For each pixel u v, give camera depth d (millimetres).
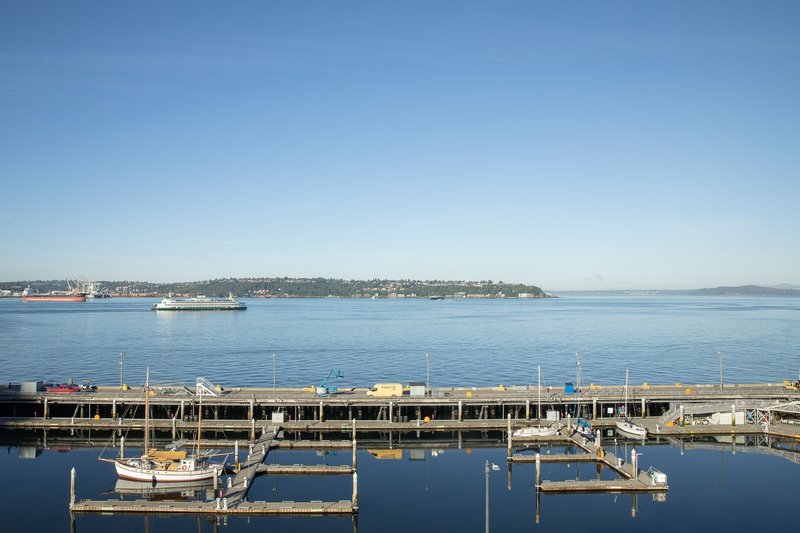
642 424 108125
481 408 118062
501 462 90938
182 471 79438
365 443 101188
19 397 115000
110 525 68562
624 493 77938
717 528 67938
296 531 67250
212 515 70750
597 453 91250
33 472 86500
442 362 192375
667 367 184250
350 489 79500
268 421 110812
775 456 93375
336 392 122938
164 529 67750
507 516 71000
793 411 106188
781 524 68875
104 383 155875
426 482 82188
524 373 173000
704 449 97188
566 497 76750
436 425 108562
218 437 104375
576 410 117375
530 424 108250
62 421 109688
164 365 185875
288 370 177625
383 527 68188
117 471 80375
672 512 72000
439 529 67688
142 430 108312
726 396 119188
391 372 174375
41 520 69875
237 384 155875
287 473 85188
